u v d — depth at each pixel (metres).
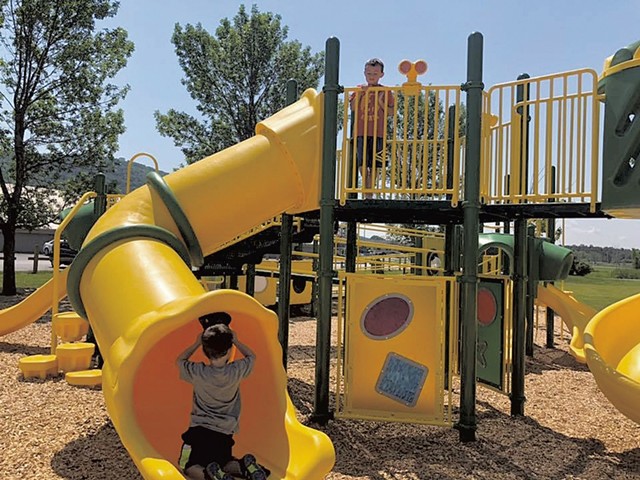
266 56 19.23
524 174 6.00
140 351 3.63
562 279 11.46
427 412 5.78
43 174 18.80
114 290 4.42
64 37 17.58
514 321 6.69
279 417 4.18
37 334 11.35
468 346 5.65
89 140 18.62
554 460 5.18
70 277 4.92
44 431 5.51
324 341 6.02
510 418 6.54
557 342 13.05
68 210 11.11
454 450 5.38
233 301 3.74
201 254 5.57
